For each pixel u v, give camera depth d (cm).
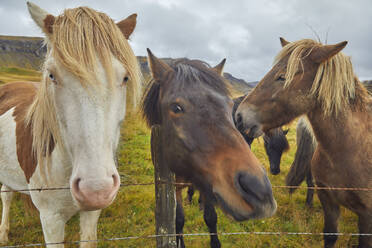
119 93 143
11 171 234
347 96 229
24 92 304
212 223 276
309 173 474
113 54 143
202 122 173
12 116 246
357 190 227
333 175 244
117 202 430
